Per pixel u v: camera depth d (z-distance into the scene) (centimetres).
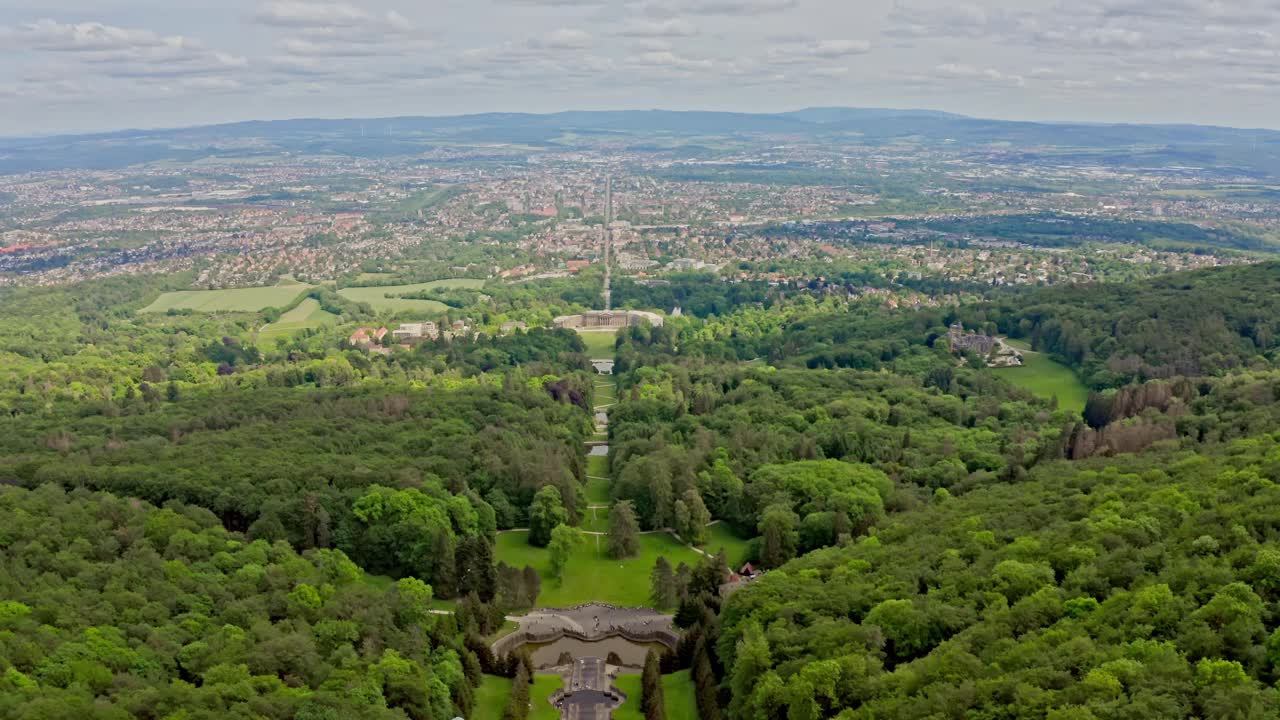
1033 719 16988
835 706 19775
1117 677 17325
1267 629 18550
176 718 18750
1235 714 15750
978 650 19962
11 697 18538
